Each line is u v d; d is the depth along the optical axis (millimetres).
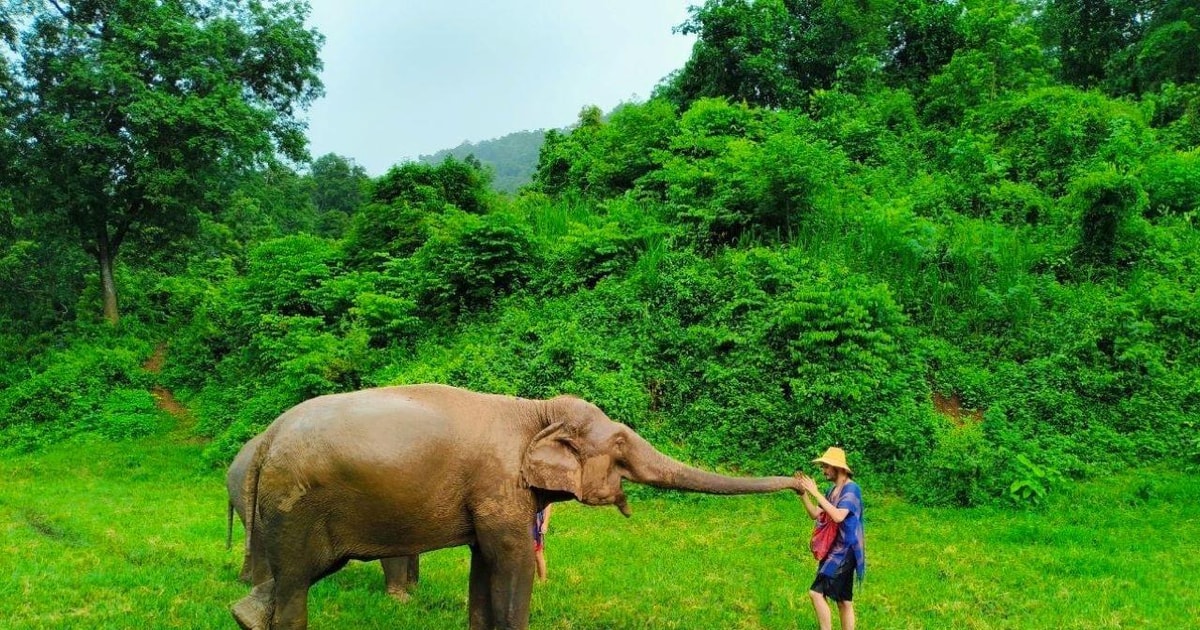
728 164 16484
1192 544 8633
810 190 15523
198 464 14070
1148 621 6496
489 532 5168
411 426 5000
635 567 8094
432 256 16984
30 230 23469
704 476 5594
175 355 20766
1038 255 15211
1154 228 15609
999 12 25391
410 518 4992
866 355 11836
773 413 11820
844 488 6008
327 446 4875
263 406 14648
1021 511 9883
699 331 13344
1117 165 17406
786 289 13516
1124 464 11023
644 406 12438
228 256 27406
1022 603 6996
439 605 7070
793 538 9211
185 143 20219
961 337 13688
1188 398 12039
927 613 6840
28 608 6516
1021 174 18828
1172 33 26594
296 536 4953
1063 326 13258
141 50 20625
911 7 27547
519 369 13234
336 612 6789
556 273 16438
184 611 6637
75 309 23922
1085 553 8359
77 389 18062
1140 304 13359
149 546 8820
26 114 20250
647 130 21016
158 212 21688
